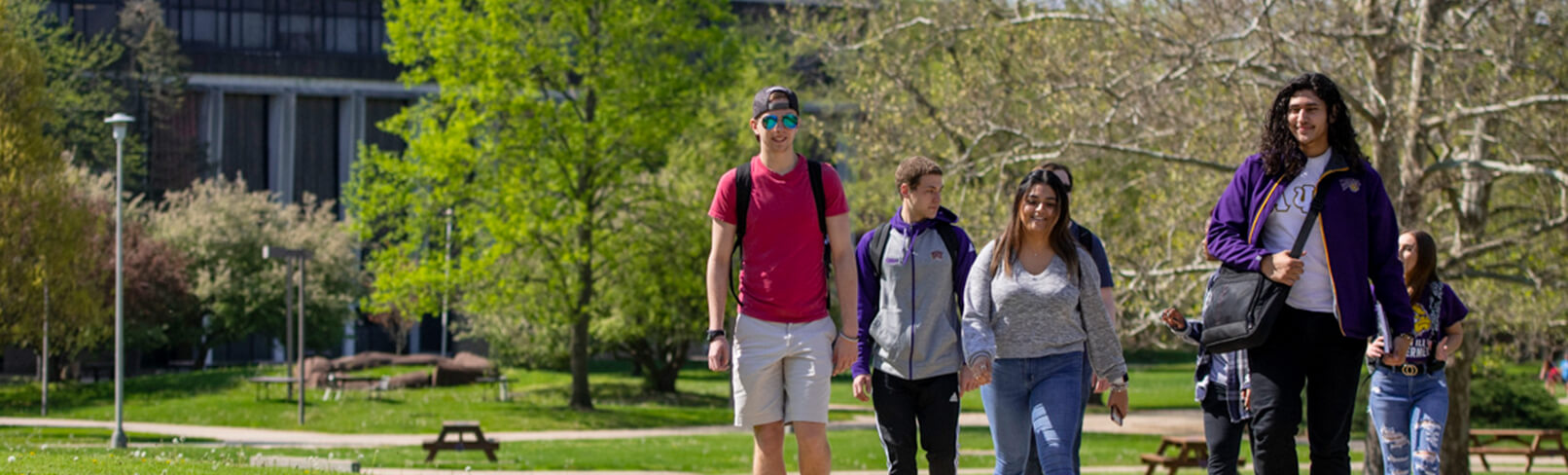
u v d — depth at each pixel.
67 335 42.66
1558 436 24.98
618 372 69.38
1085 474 22.64
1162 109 19.48
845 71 30.61
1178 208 20.38
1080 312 8.24
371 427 37.09
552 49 41.22
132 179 74.12
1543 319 20.34
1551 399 38.88
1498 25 17.80
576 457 27.88
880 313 8.36
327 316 66.94
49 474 10.90
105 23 83.44
